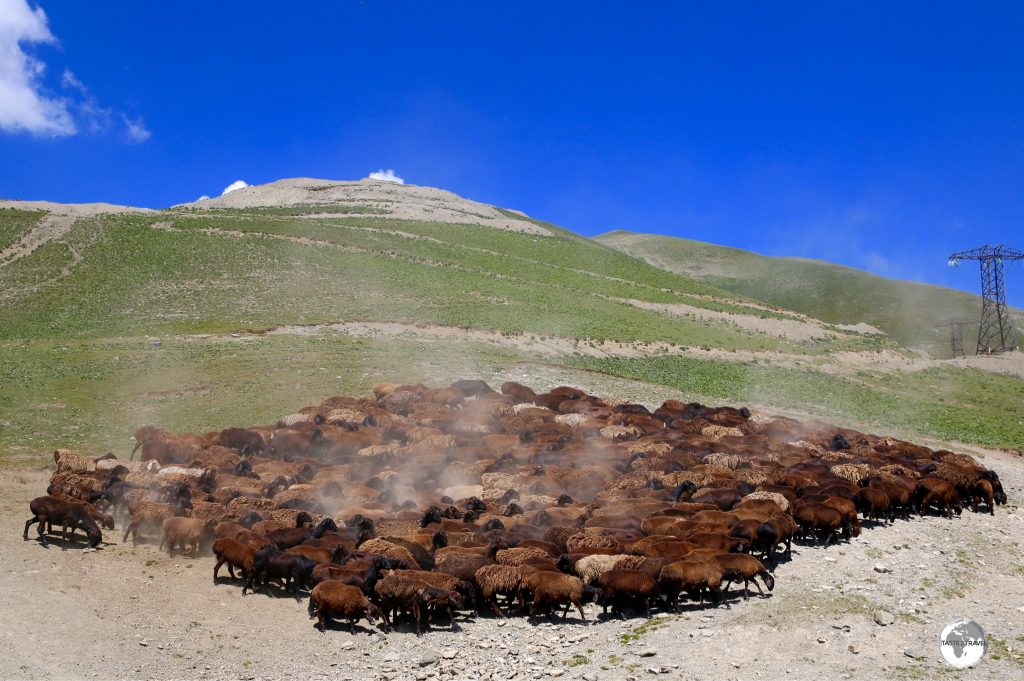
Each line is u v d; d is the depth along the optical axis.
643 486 23.11
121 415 32.28
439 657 13.34
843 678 12.21
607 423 32.34
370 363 44.31
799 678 12.19
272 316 56.53
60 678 11.69
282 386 38.25
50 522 17.41
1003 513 25.08
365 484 22.91
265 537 17.38
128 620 13.95
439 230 104.75
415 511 19.81
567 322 64.62
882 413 51.31
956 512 24.23
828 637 13.75
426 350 49.56
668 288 96.38
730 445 28.56
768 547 17.92
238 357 43.91
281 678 12.45
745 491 22.09
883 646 13.52
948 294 158.50
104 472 21.69
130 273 66.94
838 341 78.69
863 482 24.88
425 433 28.88
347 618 14.48
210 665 12.71
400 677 12.56
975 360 78.00
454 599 14.75
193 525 17.50
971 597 16.59
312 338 50.62
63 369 39.66
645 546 16.70
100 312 56.34
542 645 13.80
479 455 26.66
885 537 20.80
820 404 51.88
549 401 36.44
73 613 13.84
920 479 24.22
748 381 56.75
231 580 16.34
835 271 177.00
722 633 13.86
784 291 164.38
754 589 16.45
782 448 29.00
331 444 27.50
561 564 15.84
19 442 27.33
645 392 45.22
